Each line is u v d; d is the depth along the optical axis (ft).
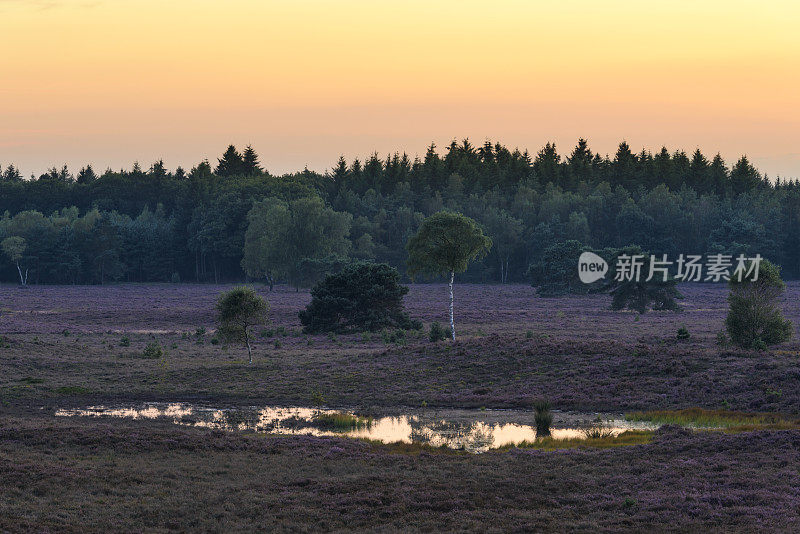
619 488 79.56
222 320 205.77
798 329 253.85
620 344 180.24
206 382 168.66
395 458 95.96
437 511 74.33
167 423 124.77
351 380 167.73
